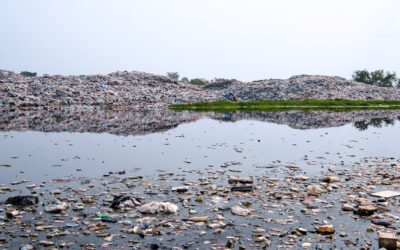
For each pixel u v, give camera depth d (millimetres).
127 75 65812
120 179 8195
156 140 14719
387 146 13430
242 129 19141
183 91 61719
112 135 16203
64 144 13438
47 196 6828
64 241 4816
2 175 8516
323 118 27359
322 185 7734
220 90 72250
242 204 6492
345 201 6629
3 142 13758
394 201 6617
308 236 5016
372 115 31016
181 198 6711
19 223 5453
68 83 50688
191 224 5500
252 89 64062
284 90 60406
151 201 6609
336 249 4586
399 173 8844
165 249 4566
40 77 55375
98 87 50000
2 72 51375
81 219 5676
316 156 11297
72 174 8664
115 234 5074
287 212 6039
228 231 5203
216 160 10586
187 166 9711
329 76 73312
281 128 19781
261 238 4867
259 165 9891
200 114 31219
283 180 8258
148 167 9531
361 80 96875
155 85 62719
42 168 9320
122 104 43656
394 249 4586
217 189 7422
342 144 13906
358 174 8773
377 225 5422
